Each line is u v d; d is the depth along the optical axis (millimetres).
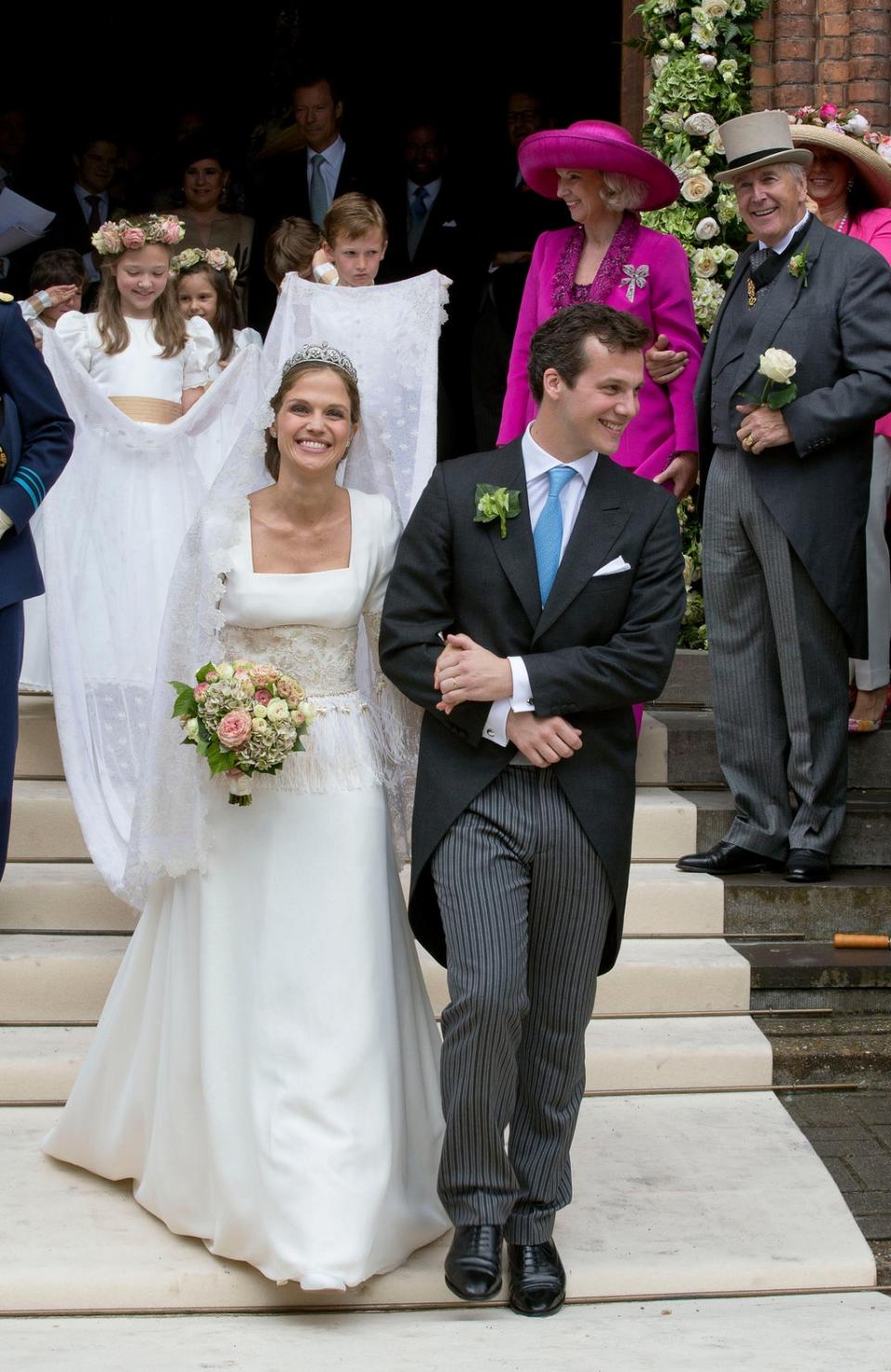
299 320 5297
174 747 3615
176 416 5516
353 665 3787
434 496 3557
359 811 3648
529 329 5488
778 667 5156
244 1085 3541
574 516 3539
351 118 10383
